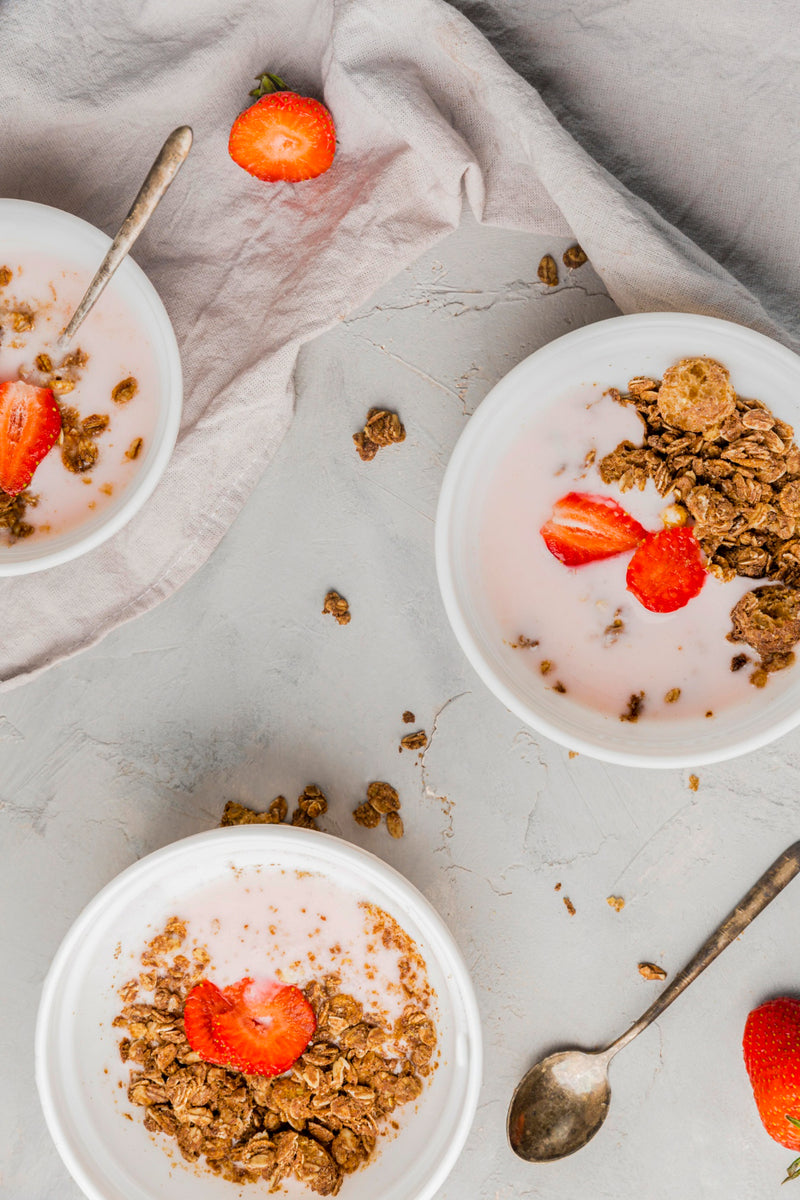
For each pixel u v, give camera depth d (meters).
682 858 0.72
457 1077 0.69
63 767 0.72
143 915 0.70
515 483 0.67
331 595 0.71
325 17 0.68
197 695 0.72
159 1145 0.70
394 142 0.69
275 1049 0.70
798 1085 0.69
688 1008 0.73
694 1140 0.73
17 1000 0.72
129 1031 0.70
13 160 0.68
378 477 0.71
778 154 0.69
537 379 0.66
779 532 0.67
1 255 0.66
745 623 0.66
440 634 0.72
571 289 0.71
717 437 0.66
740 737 0.66
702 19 0.68
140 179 0.69
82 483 0.67
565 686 0.67
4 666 0.70
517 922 0.72
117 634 0.72
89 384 0.67
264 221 0.69
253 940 0.70
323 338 0.71
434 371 0.71
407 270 0.71
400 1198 0.69
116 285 0.66
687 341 0.66
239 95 0.69
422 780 0.72
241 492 0.71
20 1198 0.72
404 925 0.70
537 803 0.72
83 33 0.67
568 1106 0.72
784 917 0.73
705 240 0.70
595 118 0.69
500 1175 0.73
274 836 0.67
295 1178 0.70
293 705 0.72
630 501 0.67
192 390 0.69
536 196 0.69
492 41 0.69
